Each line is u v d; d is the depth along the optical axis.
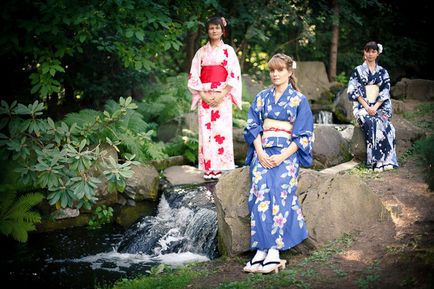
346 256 3.66
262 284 3.43
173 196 5.67
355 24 13.21
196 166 6.91
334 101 10.38
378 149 5.73
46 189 5.42
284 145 3.92
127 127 6.48
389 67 13.18
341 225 3.98
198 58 6.00
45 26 5.20
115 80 8.57
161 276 3.92
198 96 6.07
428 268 3.18
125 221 5.58
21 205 5.01
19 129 4.90
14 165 5.21
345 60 13.07
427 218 4.08
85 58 8.05
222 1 10.01
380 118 5.81
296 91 4.00
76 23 5.10
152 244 4.99
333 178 4.12
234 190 4.20
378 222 4.12
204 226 4.93
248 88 9.81
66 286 4.16
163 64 11.95
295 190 3.91
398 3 13.41
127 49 6.17
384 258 3.49
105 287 4.01
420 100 9.83
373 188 4.96
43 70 5.52
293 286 3.31
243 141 7.25
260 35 9.88
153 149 6.47
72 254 4.89
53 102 8.46
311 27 11.12
